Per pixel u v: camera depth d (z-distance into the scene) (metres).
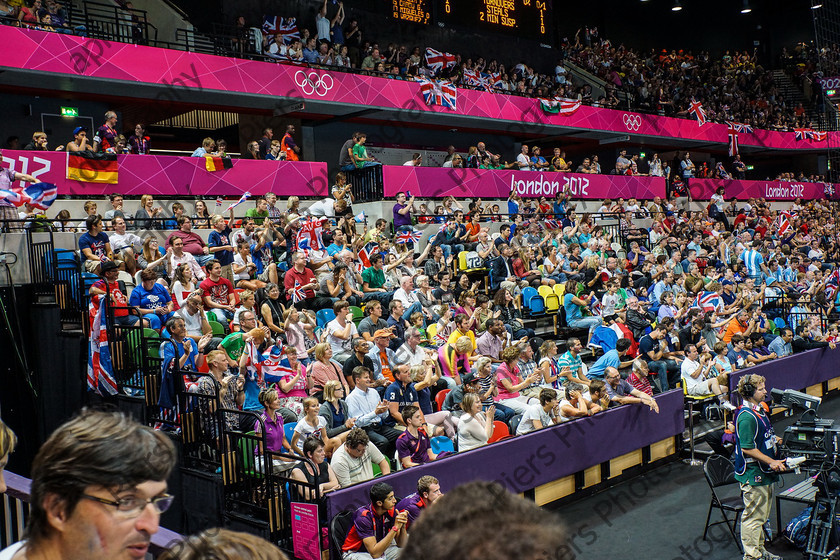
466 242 16.81
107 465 1.49
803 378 14.12
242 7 19.83
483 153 20.81
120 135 14.70
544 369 10.98
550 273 16.08
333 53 20.22
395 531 6.48
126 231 12.97
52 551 1.54
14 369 10.59
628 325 14.07
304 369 9.66
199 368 9.21
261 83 17.16
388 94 19.30
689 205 26.19
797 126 33.06
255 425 8.06
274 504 7.38
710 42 37.19
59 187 13.58
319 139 20.83
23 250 10.85
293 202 14.08
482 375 9.91
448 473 8.05
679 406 11.26
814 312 17.41
